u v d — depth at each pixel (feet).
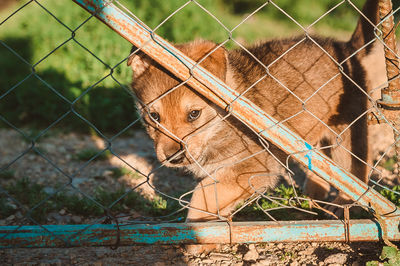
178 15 33.99
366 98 11.47
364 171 11.57
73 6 34.78
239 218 11.21
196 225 7.99
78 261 8.80
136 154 17.30
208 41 10.11
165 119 9.57
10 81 23.02
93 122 20.27
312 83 10.89
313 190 12.46
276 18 43.62
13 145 18.08
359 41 11.59
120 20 6.81
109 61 23.61
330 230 8.16
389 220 8.12
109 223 7.85
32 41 29.09
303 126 10.98
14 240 7.51
